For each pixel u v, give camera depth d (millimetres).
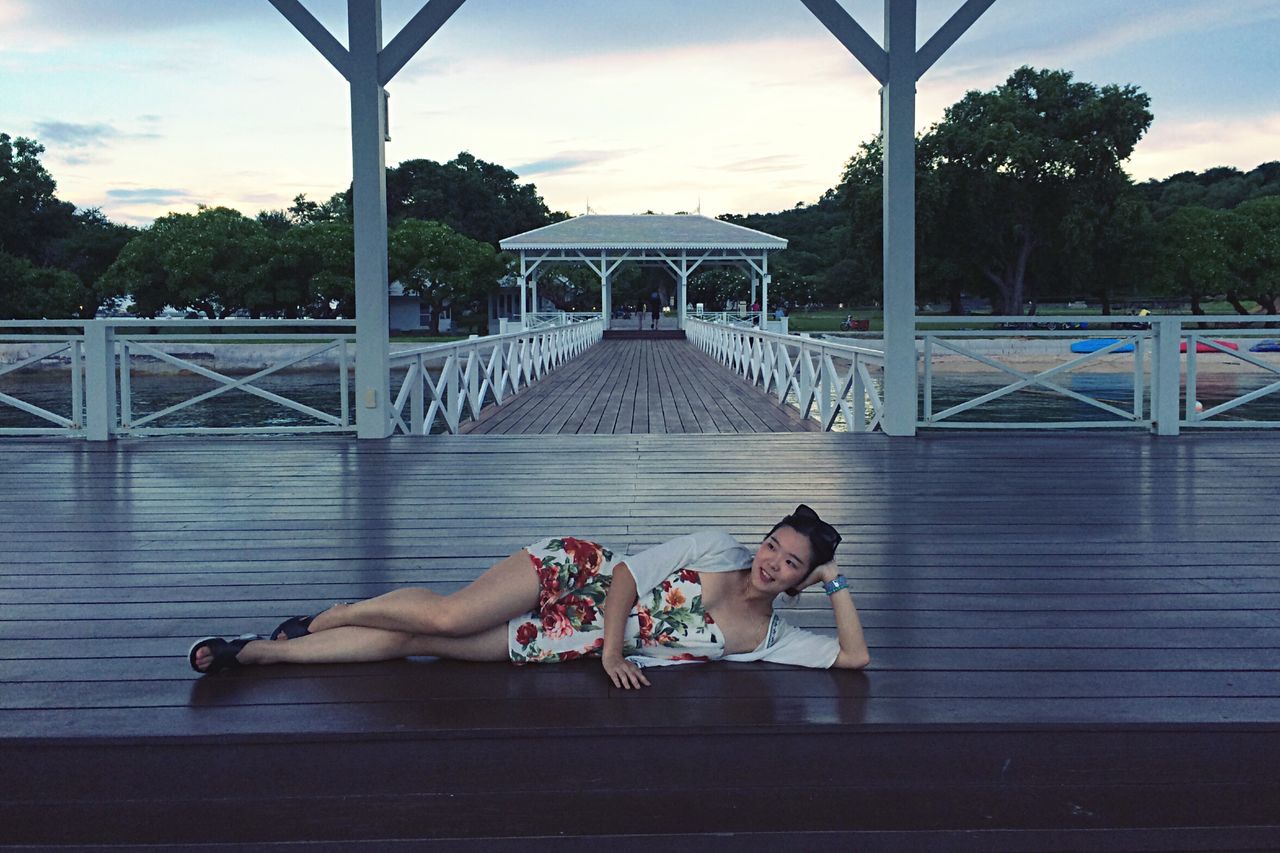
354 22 6312
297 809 2031
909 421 6637
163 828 2031
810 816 2068
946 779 2076
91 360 6539
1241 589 3084
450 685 2273
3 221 36844
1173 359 6641
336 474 5293
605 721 2061
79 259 38125
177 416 17125
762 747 2062
